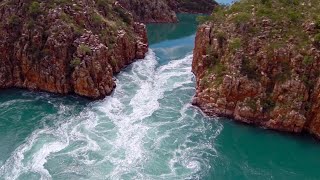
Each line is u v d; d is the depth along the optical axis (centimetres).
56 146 6341
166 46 12938
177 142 6662
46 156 6053
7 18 8762
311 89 6950
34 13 8675
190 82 9306
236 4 9200
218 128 7181
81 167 5822
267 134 7044
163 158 6184
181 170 5916
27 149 6228
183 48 12719
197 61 9569
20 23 8725
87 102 7994
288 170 6138
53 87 8319
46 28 8544
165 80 9425
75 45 8438
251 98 7325
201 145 6638
